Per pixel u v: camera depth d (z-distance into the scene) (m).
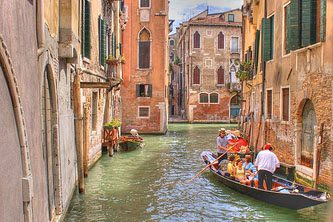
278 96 13.57
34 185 5.38
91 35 13.58
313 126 11.05
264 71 15.34
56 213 7.81
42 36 5.93
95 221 8.48
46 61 6.77
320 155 9.96
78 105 10.66
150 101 29.45
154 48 29.39
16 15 4.51
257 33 17.33
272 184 10.48
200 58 43.75
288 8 12.31
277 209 9.47
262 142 15.67
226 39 43.88
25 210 4.74
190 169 14.95
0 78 3.96
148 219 8.76
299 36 11.26
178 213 9.25
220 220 8.76
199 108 43.94
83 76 12.13
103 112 17.39
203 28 43.66
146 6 29.36
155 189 11.57
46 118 7.22
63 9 8.53
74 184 10.75
